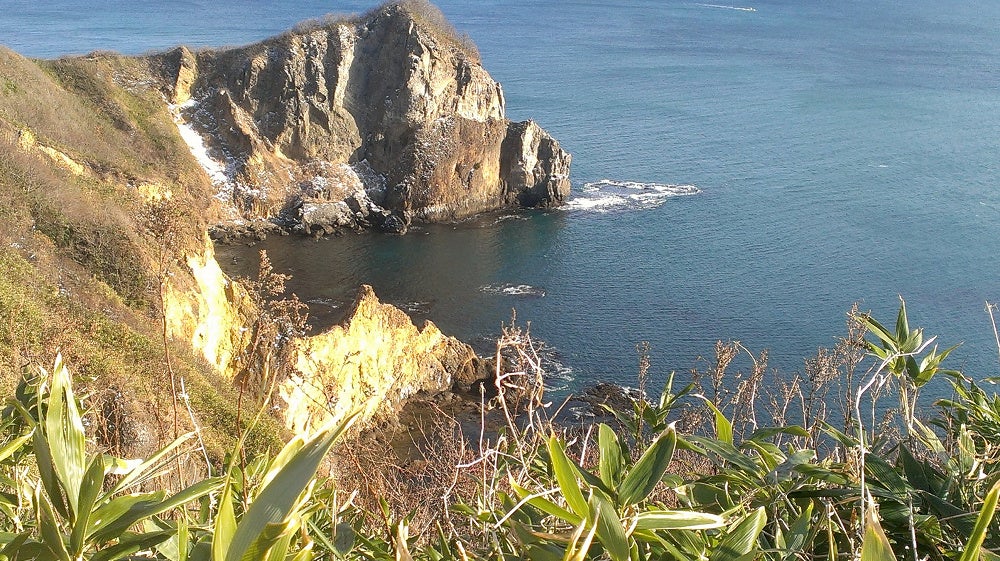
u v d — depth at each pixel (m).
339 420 1.28
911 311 43.88
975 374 31.11
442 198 62.03
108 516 1.37
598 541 1.43
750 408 5.16
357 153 64.19
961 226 58.34
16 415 2.02
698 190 67.31
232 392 23.84
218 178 60.72
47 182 28.86
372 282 50.59
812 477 1.82
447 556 1.88
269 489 1.08
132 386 7.91
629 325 43.34
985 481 2.03
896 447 2.19
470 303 47.22
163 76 64.44
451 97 64.44
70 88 59.69
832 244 55.03
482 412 2.48
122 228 27.62
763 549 1.68
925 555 1.73
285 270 52.41
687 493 2.03
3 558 1.30
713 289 48.22
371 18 65.38
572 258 53.78
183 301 26.38
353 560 1.88
